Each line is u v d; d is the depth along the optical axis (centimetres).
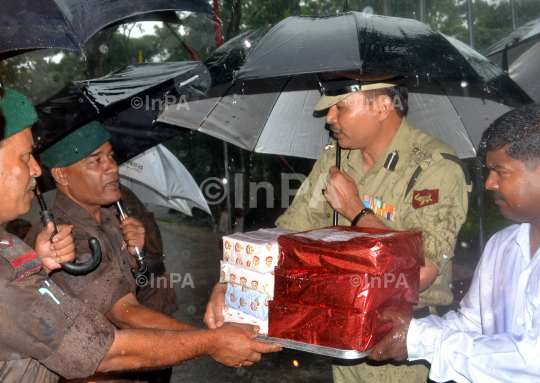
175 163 523
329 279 173
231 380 426
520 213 171
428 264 202
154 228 350
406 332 179
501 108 253
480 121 265
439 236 204
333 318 173
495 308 194
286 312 182
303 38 202
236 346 188
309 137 304
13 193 154
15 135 153
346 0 241
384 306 178
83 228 223
